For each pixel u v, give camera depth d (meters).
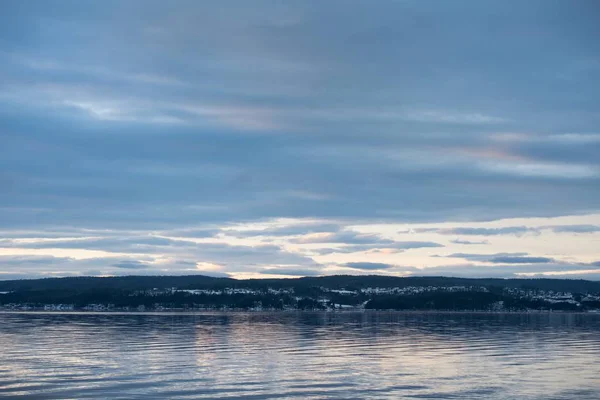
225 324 148.88
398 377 52.75
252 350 75.19
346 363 61.84
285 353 71.62
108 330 119.12
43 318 190.75
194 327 132.25
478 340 94.19
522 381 50.94
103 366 59.31
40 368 57.91
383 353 71.81
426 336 103.75
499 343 87.94
